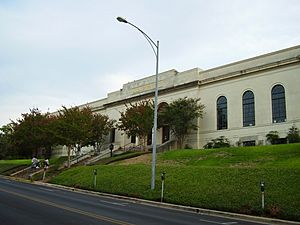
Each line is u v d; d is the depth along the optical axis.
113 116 57.66
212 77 43.34
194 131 43.44
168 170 24.75
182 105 41.84
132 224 10.58
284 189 16.42
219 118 42.12
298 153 24.95
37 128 51.03
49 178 33.41
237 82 40.91
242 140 38.91
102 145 57.00
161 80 49.97
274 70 37.66
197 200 16.89
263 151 27.38
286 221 12.57
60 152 67.12
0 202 14.98
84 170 31.14
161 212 14.55
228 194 16.98
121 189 21.94
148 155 36.91
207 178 20.73
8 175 42.69
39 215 11.69
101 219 11.27
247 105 39.62
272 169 20.27
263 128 37.38
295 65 35.97
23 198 16.81
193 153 31.92
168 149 42.91
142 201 18.59
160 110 46.72
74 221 10.69
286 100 35.97
